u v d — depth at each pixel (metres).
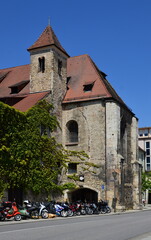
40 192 30.03
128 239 12.61
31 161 28.50
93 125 34.59
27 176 27.89
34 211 23.91
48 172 30.78
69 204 28.34
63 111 36.09
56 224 18.64
